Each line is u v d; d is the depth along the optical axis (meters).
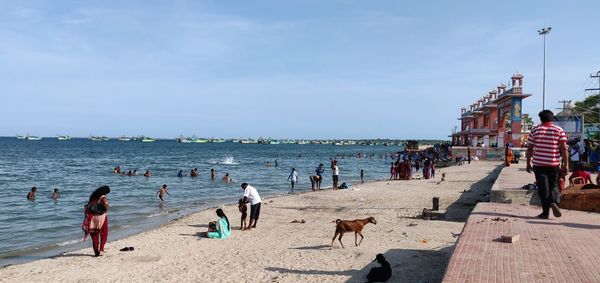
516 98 58.25
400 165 38.66
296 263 11.10
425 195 25.12
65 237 17.41
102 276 10.58
